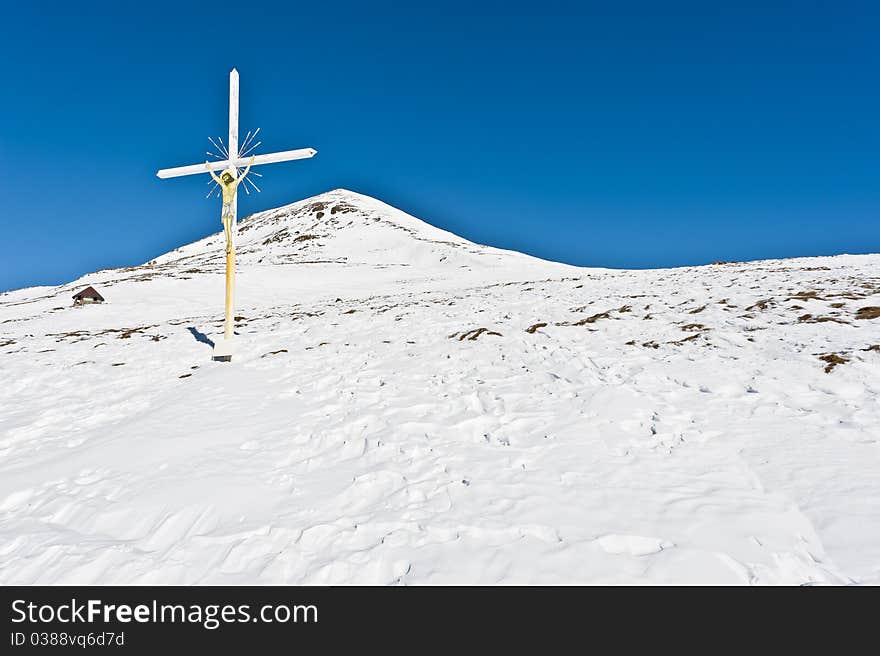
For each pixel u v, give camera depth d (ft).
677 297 49.49
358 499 17.15
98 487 19.39
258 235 365.40
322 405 27.89
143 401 31.55
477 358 34.60
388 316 56.59
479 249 248.93
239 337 51.72
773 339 30.68
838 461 16.71
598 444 19.85
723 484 16.15
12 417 30.25
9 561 14.85
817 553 12.71
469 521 14.96
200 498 17.69
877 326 30.27
